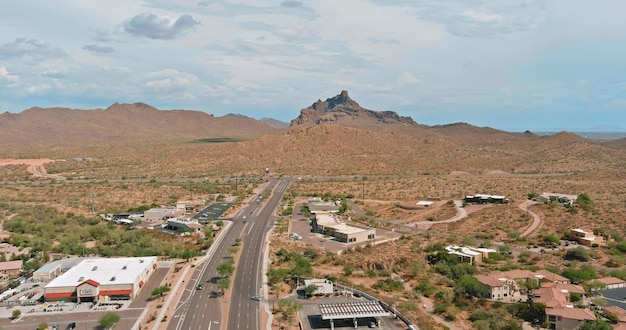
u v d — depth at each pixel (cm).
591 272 16138
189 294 15188
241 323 13012
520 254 19262
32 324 13038
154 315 13538
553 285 14962
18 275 17425
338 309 13088
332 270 17750
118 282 14875
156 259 18188
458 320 13412
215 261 18712
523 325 12962
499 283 14800
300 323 12975
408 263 18375
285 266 18012
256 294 15150
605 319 13000
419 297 15025
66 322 13138
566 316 12600
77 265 16838
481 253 18638
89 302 14600
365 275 17200
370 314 12838
